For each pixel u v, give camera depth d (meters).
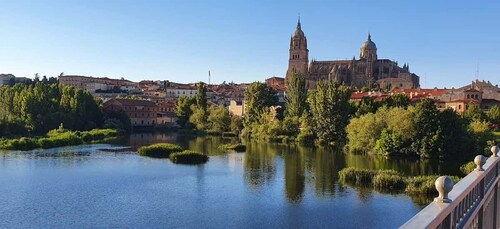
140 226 44.03
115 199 54.38
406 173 68.88
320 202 52.84
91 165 78.56
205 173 72.06
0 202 52.09
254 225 44.53
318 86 116.25
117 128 152.75
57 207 50.38
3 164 77.56
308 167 77.56
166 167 77.62
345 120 112.25
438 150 83.44
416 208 49.44
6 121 119.94
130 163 81.62
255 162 83.88
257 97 148.50
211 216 47.62
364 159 86.44
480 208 11.95
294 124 126.50
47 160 83.31
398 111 92.44
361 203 52.00
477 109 117.62
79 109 142.62
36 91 142.62
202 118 159.25
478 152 83.94
